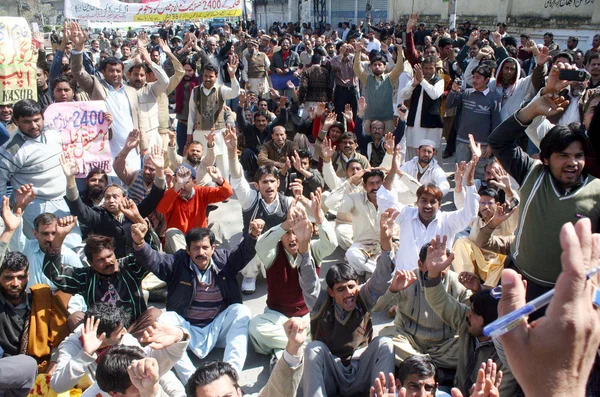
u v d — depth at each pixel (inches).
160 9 436.5
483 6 771.4
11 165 194.5
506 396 120.8
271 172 211.0
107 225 191.2
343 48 394.0
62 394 132.0
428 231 178.9
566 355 34.7
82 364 126.0
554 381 34.9
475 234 190.1
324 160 246.1
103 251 154.1
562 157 115.4
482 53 325.7
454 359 147.9
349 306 142.0
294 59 511.5
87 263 190.1
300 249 146.9
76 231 208.1
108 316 133.0
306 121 345.4
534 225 122.0
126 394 106.9
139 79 274.2
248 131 330.6
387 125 331.6
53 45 486.6
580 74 114.7
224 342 166.2
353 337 144.9
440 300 138.0
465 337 136.3
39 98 308.3
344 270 142.3
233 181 209.2
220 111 309.6
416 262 178.5
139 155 267.9
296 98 378.6
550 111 120.3
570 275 34.6
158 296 197.8
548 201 120.0
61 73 294.2
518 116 124.0
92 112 231.5
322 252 176.2
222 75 437.1
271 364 156.8
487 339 131.2
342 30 1007.0
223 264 166.6
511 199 193.2
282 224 154.7
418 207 180.9
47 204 203.9
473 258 187.3
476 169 264.2
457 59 425.4
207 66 302.4
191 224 215.6
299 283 158.4
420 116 305.6
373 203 209.6
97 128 233.1
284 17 1398.9
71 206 186.1
